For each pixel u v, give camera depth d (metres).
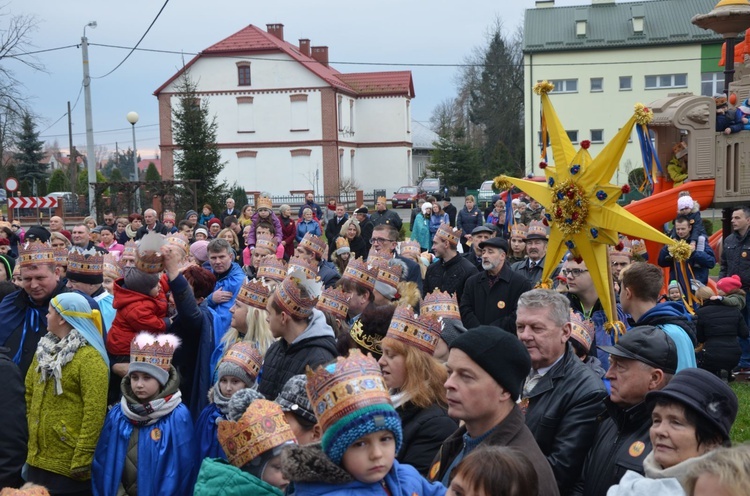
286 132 52.38
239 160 52.78
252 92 52.28
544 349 4.03
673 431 3.08
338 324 6.00
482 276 7.95
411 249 10.09
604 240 5.89
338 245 10.60
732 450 2.36
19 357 6.15
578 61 46.19
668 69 45.31
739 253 10.55
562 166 6.21
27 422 5.04
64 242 10.27
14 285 6.91
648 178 8.95
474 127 76.50
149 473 4.79
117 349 5.79
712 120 10.77
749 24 11.62
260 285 5.88
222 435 3.69
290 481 3.12
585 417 3.91
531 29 47.41
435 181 53.72
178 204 26.78
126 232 17.45
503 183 6.62
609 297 5.76
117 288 5.87
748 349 9.92
